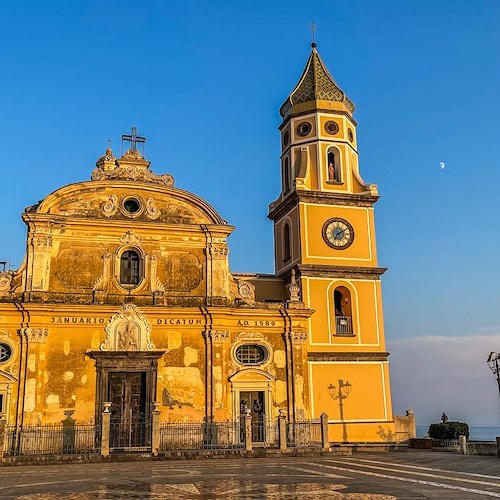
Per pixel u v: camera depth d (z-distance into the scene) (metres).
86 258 37.41
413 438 40.34
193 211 40.03
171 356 36.97
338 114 46.50
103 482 21.38
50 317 35.62
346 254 43.72
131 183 39.06
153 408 35.16
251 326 39.06
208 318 37.94
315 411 39.75
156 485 20.30
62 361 35.28
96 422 34.88
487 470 24.50
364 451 36.97
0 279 36.06
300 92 47.34
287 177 46.94
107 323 36.34
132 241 38.34
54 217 37.09
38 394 34.44
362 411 40.59
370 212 45.09
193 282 38.88
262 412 38.06
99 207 38.41
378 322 42.84
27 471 26.00
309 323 41.41
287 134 47.44
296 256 43.50
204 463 29.20
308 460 30.48
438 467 25.97
